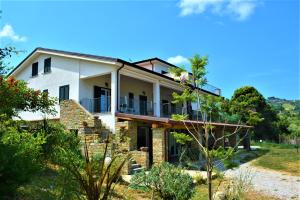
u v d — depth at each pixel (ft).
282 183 41.24
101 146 42.52
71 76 62.13
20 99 34.32
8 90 30.04
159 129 46.16
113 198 26.13
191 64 23.47
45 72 68.33
